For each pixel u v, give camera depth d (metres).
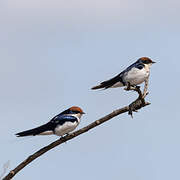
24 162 10.63
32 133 12.96
